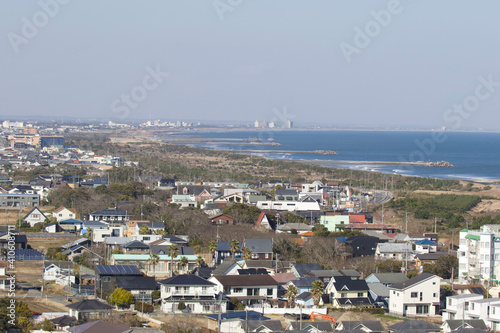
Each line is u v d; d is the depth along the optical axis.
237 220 119.88
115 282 71.75
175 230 106.44
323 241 97.88
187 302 66.81
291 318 64.69
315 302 71.38
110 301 66.19
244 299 70.44
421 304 70.62
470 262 84.00
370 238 98.44
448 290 74.25
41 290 72.56
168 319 62.34
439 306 72.12
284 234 106.25
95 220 116.06
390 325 60.97
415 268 90.12
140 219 117.06
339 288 72.50
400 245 97.56
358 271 84.75
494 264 83.00
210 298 68.12
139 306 65.94
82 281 77.31
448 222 127.88
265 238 97.75
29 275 80.50
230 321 58.31
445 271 85.69
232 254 90.56
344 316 66.69
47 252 92.75
